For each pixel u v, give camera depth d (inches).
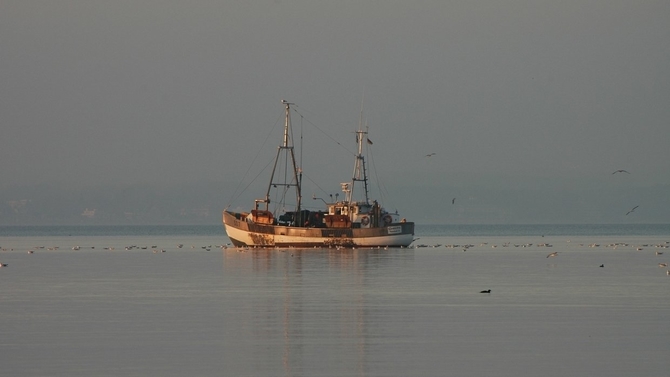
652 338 6727.4
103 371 5556.1
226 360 5890.8
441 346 6387.8
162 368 5639.8
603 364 5738.2
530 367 5654.5
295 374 5457.7
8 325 7470.5
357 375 5423.2
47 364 5772.6
